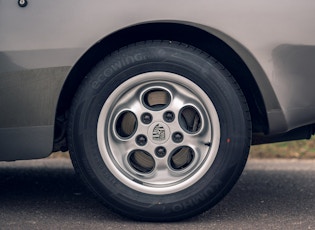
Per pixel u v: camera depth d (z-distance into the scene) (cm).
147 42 308
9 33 303
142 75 307
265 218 327
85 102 308
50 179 423
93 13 302
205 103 308
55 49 302
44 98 305
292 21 304
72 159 312
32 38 302
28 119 306
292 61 305
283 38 304
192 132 310
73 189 389
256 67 304
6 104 305
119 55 307
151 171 312
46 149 308
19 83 304
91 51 307
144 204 309
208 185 309
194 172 311
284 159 518
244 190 392
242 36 302
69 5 303
